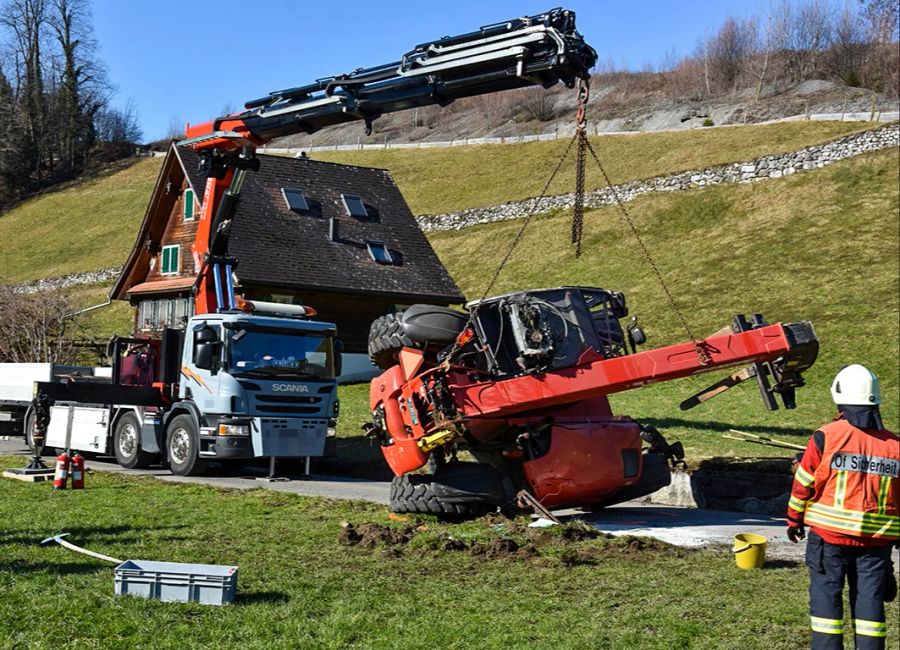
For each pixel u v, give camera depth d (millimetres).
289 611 6570
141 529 10180
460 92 10922
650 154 59156
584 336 11305
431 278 39094
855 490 5621
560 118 99750
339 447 20344
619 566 8695
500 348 11477
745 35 103625
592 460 11578
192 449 16656
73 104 102438
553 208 52656
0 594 6559
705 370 10633
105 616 6125
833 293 34312
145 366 18906
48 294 36594
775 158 47000
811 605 5750
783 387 10727
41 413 16406
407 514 11773
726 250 41438
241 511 11914
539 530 9906
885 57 84688
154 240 39781
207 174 15758
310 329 17250
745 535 9117
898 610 7859
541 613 6887
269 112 13789
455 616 6719
